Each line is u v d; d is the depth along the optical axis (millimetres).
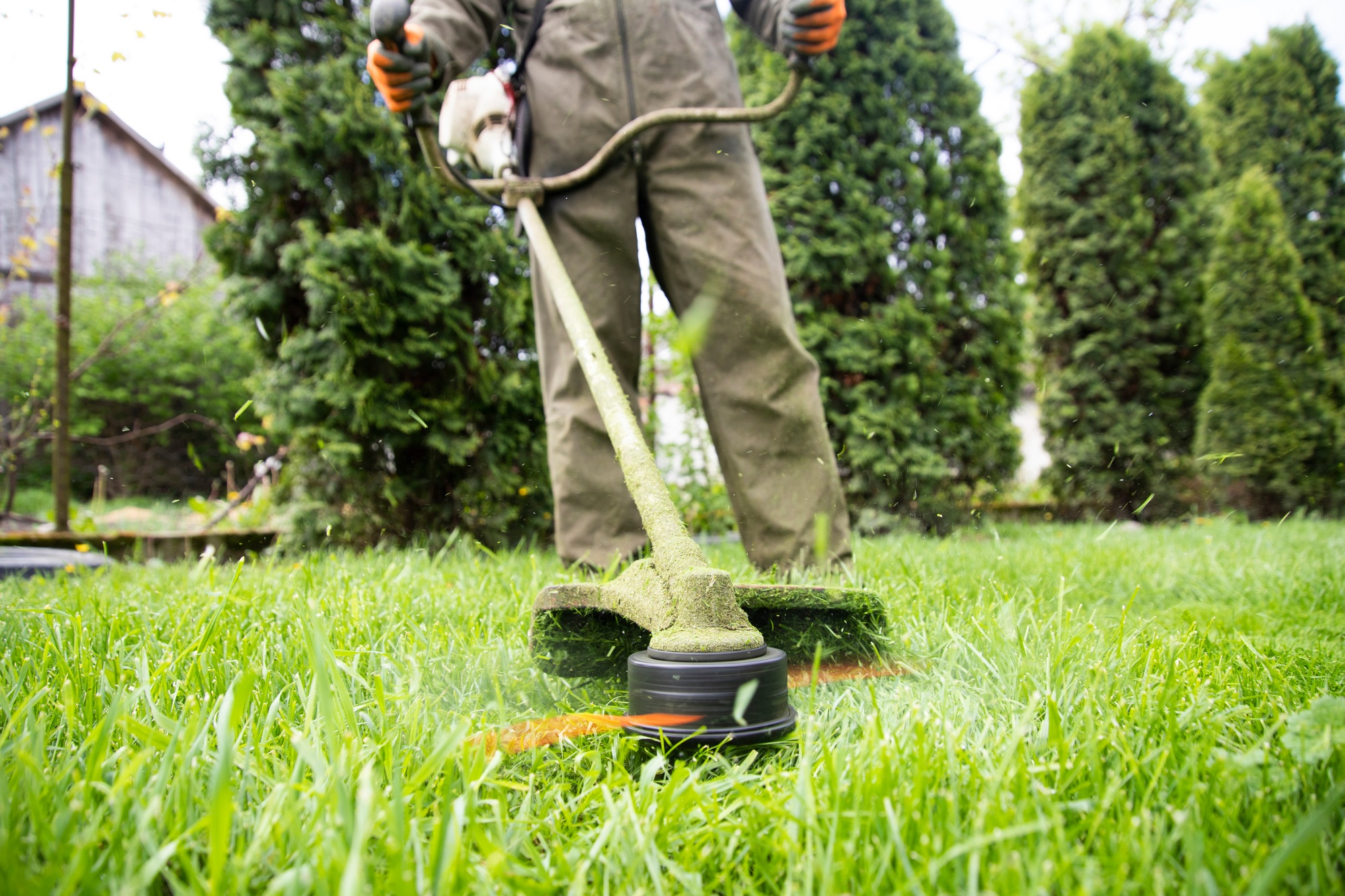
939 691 1000
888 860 572
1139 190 6523
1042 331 6488
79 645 1144
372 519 3736
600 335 2039
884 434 4746
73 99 3906
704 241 1911
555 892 587
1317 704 708
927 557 2486
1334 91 7730
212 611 1373
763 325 1903
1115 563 2402
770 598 1074
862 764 708
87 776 652
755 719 812
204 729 750
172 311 9258
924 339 4996
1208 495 6223
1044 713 900
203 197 12969
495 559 2420
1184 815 602
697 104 1942
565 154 2002
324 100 3691
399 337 3764
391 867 541
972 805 661
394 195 3791
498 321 4020
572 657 1120
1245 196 6254
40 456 8617
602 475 2068
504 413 3971
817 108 5047
